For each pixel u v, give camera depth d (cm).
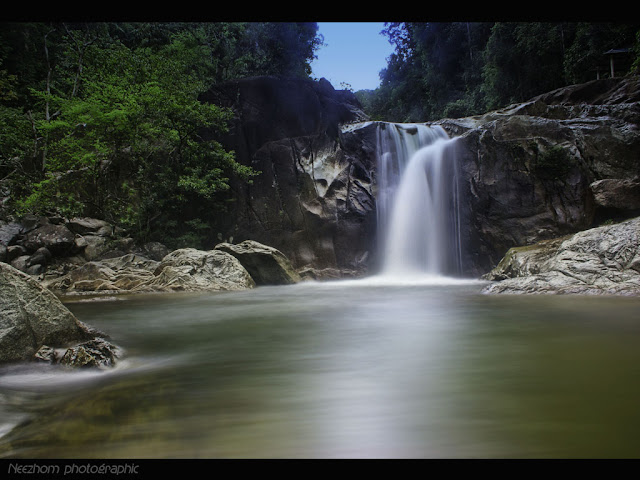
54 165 1870
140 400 284
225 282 1378
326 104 2127
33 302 464
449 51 4022
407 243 1792
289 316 717
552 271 984
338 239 1838
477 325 566
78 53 2402
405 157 1867
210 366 381
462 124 1925
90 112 1798
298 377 335
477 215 1642
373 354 410
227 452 200
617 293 851
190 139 2095
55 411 270
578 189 1546
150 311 827
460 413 245
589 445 198
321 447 204
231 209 2002
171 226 1997
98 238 1855
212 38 3334
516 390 286
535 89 2905
